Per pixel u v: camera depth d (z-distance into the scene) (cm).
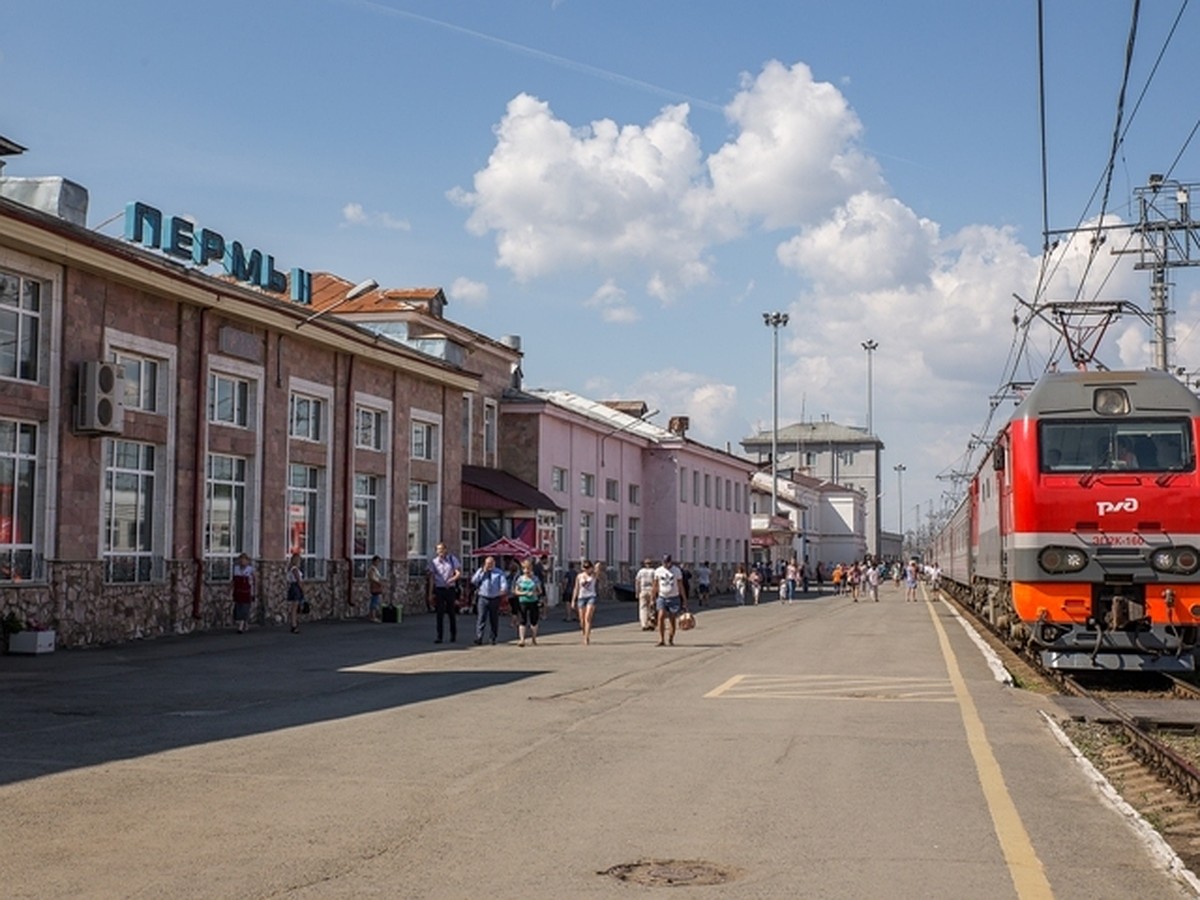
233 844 776
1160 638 1758
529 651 2394
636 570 6309
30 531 2323
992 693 1644
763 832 814
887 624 3481
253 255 3042
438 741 1207
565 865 726
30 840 785
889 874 707
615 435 5825
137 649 2350
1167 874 710
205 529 2848
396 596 3741
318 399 3369
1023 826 834
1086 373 1856
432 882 686
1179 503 1769
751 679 1833
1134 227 3216
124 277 2483
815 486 12219
